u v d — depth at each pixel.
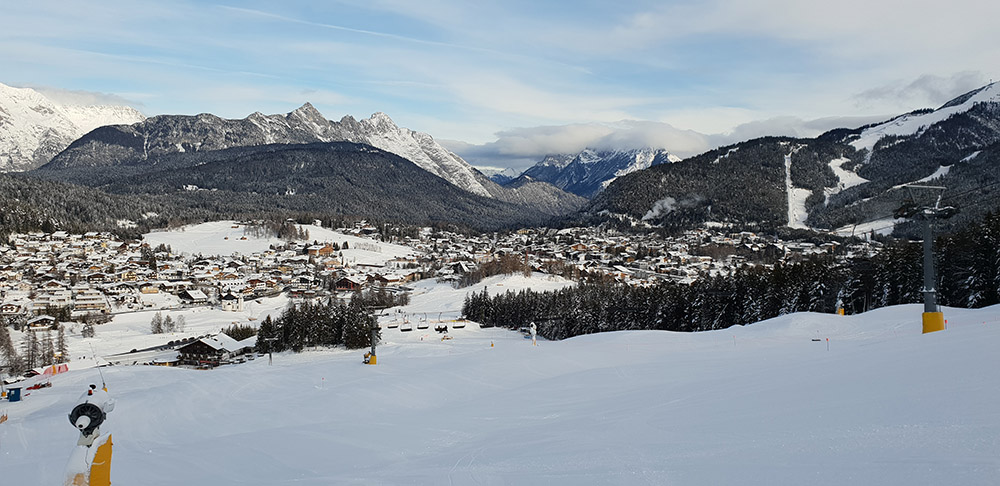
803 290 74.69
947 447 7.15
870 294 73.38
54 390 45.53
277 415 25.08
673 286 92.19
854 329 34.41
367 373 37.16
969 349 14.36
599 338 43.12
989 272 57.53
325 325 83.25
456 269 184.88
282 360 74.25
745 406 12.98
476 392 26.62
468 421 17.80
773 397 13.41
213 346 80.06
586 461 9.87
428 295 149.38
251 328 107.31
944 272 63.16
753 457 8.51
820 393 12.67
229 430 22.95
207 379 37.34
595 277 153.12
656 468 8.74
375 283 173.88
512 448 12.34
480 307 117.88
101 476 8.09
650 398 17.30
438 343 84.75
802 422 10.21
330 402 26.48
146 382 43.31
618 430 12.55
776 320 39.22
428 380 29.84
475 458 11.67
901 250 68.81
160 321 113.38
